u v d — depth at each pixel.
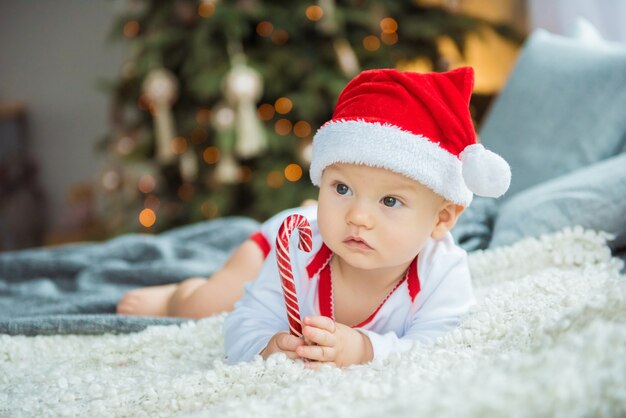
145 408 1.07
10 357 1.37
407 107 1.14
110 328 1.46
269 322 1.26
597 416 0.78
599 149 2.00
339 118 1.17
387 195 1.13
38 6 5.07
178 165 3.67
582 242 1.57
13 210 4.95
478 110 3.48
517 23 3.74
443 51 3.70
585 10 2.79
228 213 3.54
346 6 3.47
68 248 2.45
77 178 5.12
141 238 2.37
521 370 0.83
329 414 0.84
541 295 1.27
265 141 3.27
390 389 0.93
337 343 1.12
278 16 3.40
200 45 3.34
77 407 1.09
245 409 0.93
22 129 5.14
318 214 1.17
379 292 1.27
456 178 1.15
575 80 2.12
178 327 1.41
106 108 5.02
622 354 0.82
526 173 2.08
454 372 0.97
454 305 1.26
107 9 4.94
